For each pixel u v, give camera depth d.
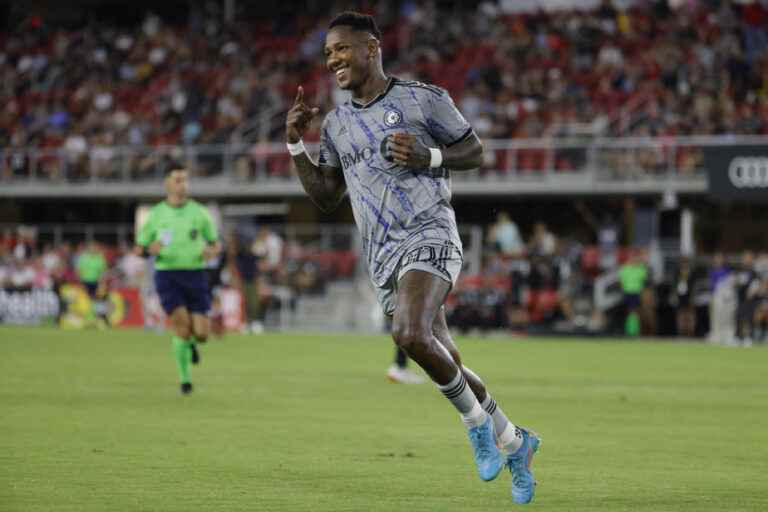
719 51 82.06
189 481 16.25
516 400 29.20
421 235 14.65
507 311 67.00
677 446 20.64
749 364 43.69
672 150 71.12
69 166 83.31
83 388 30.98
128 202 86.62
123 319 71.19
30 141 89.75
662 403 28.66
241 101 87.75
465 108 81.50
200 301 30.12
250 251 66.75
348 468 17.59
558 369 40.34
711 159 65.44
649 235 74.88
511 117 80.31
